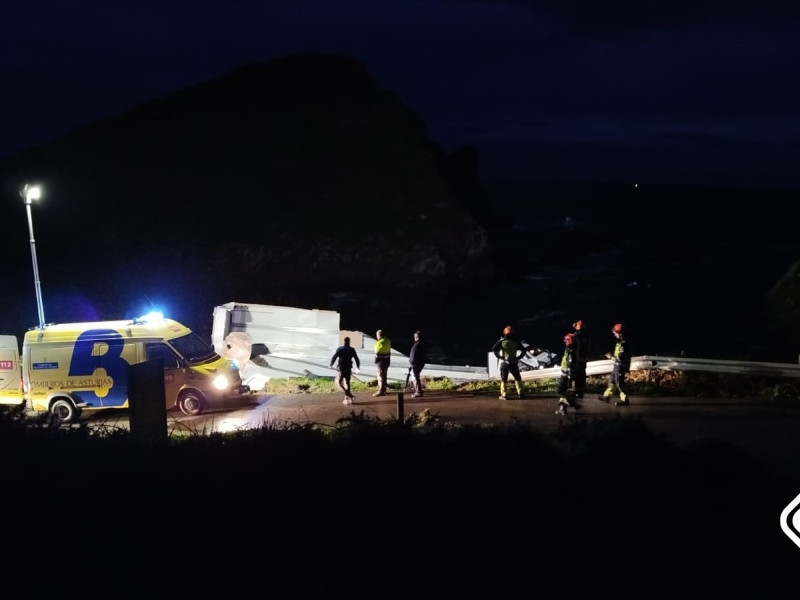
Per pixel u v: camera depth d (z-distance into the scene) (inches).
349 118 3567.9
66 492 277.1
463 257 2628.0
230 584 219.3
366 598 215.9
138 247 2726.4
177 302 2154.3
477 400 665.0
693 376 683.4
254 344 922.1
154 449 345.7
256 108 3720.5
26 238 2849.4
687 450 364.2
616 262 2874.0
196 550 234.5
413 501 266.5
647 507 279.0
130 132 3666.3
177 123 3703.3
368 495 271.6
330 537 242.2
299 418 631.8
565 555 242.1
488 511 263.4
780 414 559.8
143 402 448.8
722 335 1665.8
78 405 690.8
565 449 351.3
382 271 2591.0
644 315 1929.1
